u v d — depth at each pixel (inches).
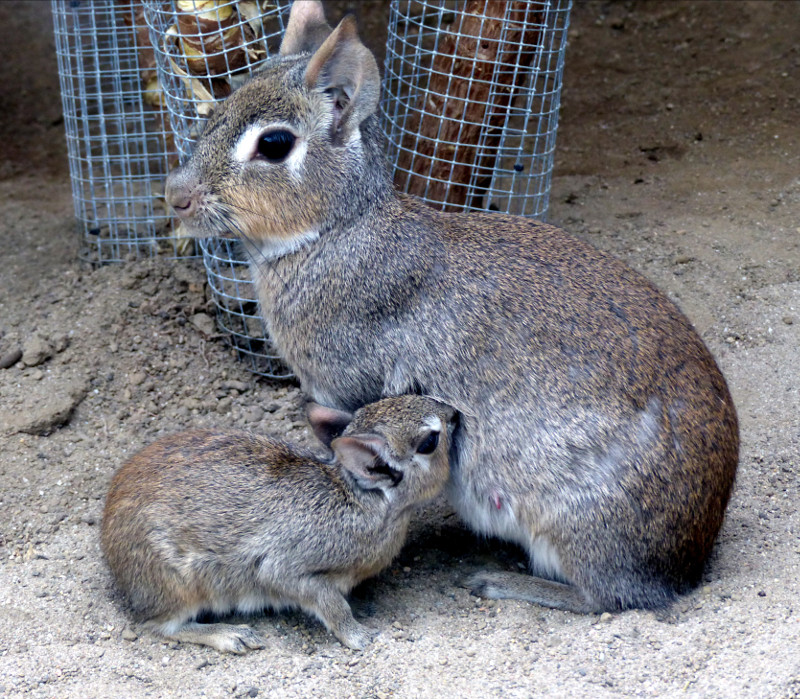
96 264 59.9
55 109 76.4
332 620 46.8
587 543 47.0
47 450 52.9
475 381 47.6
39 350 55.2
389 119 57.8
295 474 47.0
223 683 45.5
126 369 55.4
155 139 60.6
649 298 48.1
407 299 48.0
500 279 47.8
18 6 84.0
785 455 51.6
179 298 57.4
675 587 47.3
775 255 58.4
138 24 57.9
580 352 47.1
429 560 49.9
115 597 48.1
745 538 49.2
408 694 44.9
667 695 44.3
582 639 46.3
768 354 54.8
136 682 45.6
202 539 46.3
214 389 55.3
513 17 54.7
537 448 47.1
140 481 46.8
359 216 48.1
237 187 47.3
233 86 53.5
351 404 49.1
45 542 50.0
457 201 56.9
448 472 47.9
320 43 50.1
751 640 45.4
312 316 48.4
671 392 47.0
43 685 45.4
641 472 46.6
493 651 46.1
